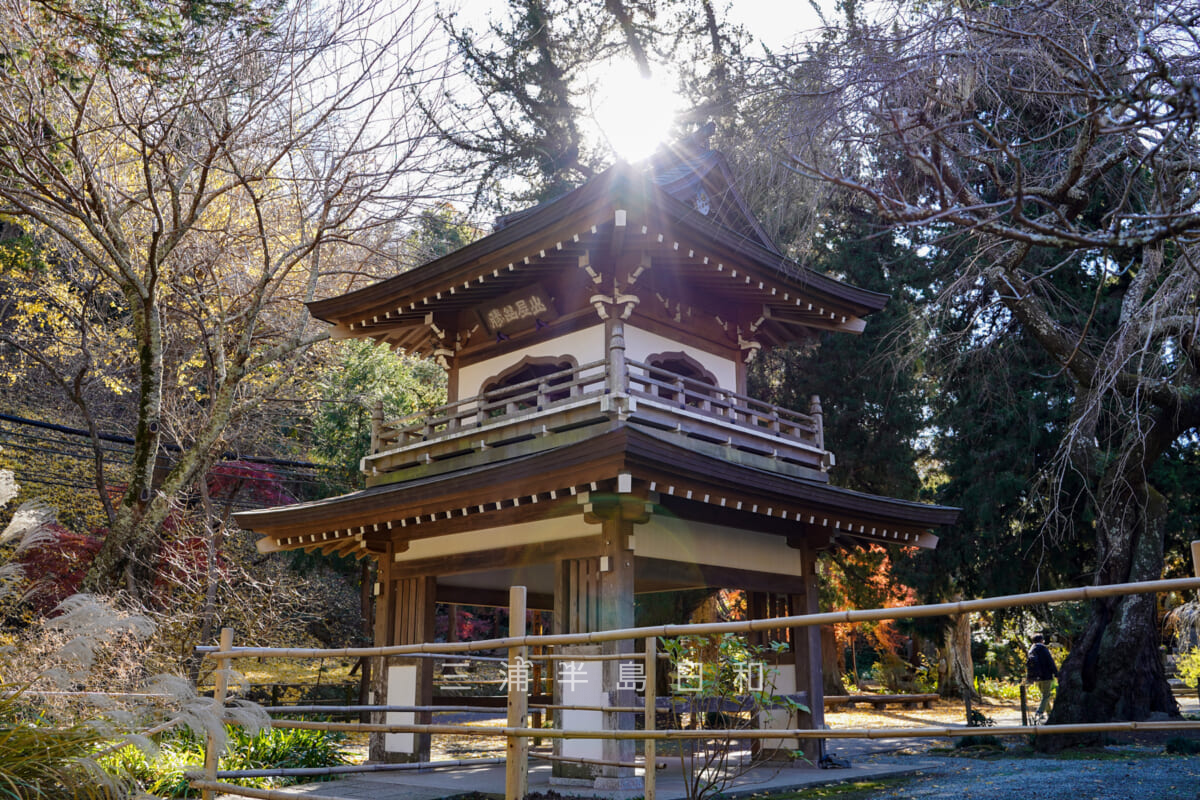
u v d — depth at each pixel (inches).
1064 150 292.7
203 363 845.8
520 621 200.7
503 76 1023.0
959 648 973.2
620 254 479.8
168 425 802.8
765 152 289.7
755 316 571.2
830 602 970.1
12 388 1032.8
